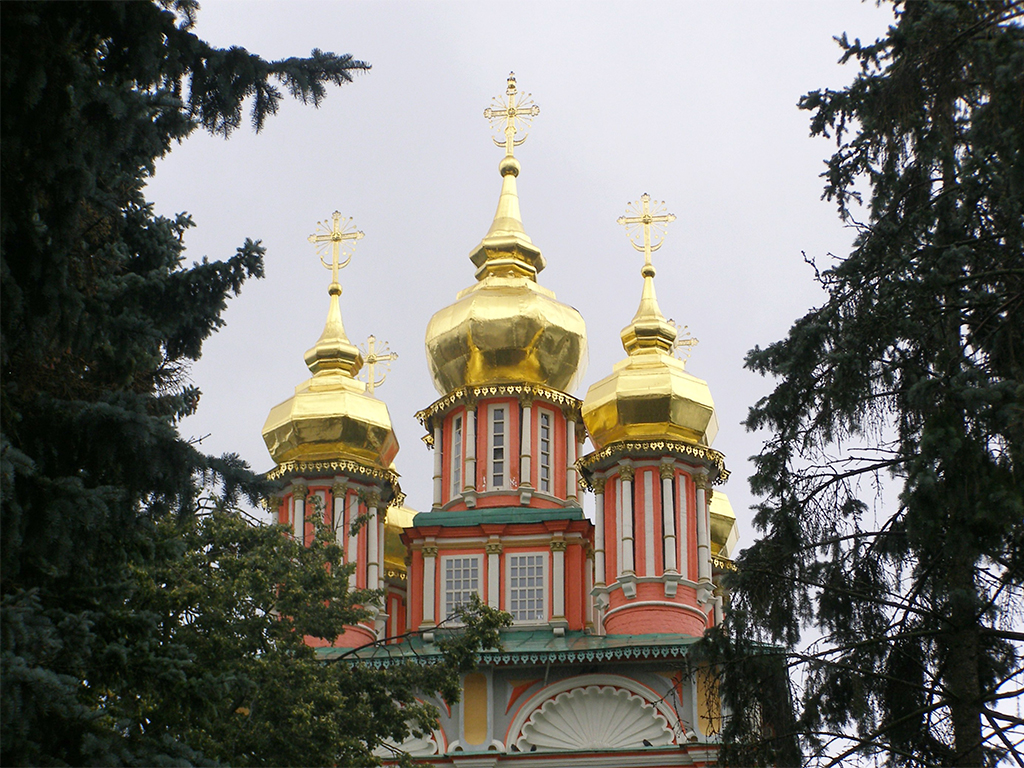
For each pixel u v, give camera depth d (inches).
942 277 797.9
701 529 1844.2
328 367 2031.3
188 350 719.1
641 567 1806.1
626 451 1845.5
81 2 613.6
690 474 1863.9
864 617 863.7
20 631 553.9
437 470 1943.9
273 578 1195.9
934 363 808.3
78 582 662.5
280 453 1945.1
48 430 644.1
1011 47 781.3
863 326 826.8
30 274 613.0
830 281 866.8
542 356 1958.7
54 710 577.6
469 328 1958.7
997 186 808.9
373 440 1935.3
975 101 852.6
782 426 877.2
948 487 755.4
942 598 825.5
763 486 881.5
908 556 863.7
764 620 869.8
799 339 855.1
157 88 694.5
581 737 1681.8
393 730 1184.2
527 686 1711.4
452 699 1211.9
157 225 805.2
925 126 867.4
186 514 685.3
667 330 1982.0
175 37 645.3
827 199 903.7
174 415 747.4
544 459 1937.7
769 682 858.1
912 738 814.5
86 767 592.1
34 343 625.9
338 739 1076.5
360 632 1793.8
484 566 1844.2
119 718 713.0
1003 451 771.4
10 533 579.8
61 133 605.9
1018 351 782.5
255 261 707.4
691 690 1685.5
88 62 635.5
